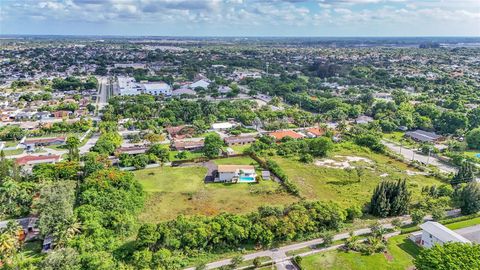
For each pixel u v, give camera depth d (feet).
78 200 315.78
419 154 501.15
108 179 340.18
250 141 537.65
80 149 483.51
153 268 235.61
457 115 588.50
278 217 286.25
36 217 304.71
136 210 318.24
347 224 306.35
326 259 257.34
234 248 268.21
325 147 477.77
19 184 330.75
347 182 396.98
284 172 417.90
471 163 430.61
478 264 208.85
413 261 231.71
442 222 306.76
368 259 258.16
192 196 356.79
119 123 606.14
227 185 385.91
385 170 433.89
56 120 622.54
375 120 642.22
